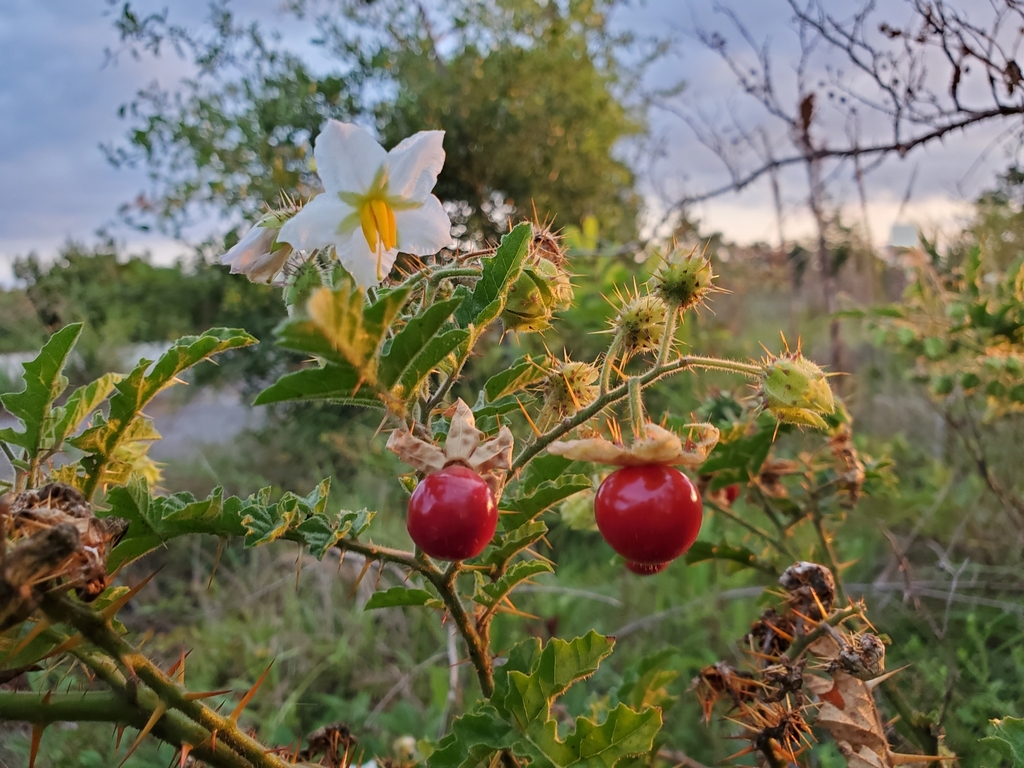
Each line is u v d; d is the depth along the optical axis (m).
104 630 0.12
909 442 0.54
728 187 0.50
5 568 0.10
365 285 0.13
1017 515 0.36
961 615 0.32
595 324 0.58
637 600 0.40
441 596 0.17
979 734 0.27
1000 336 0.33
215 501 0.15
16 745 0.29
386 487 0.53
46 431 0.15
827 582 0.20
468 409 0.14
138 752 0.31
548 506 0.16
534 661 0.18
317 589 0.45
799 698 0.20
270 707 0.35
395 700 0.38
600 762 0.15
